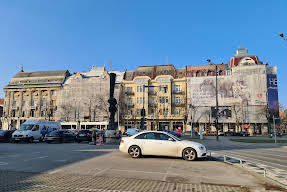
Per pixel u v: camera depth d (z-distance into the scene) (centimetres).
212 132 4603
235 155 1260
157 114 5378
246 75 5162
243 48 5869
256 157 1192
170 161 913
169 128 5319
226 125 5162
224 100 5197
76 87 6097
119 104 5441
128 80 5919
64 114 5934
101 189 498
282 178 651
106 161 891
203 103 5284
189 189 507
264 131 4916
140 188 511
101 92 5931
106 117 5731
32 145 1819
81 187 512
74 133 2533
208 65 5712
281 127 6247
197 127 5247
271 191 501
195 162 902
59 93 6162
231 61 5681
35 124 2278
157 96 5538
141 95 5622
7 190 482
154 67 6078
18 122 6219
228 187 528
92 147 1580
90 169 723
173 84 5612
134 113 5541
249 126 5003
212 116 5181
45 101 6225
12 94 6425
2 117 6306
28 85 6341
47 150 1335
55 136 2123
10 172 670
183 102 5447
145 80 5669
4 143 2112
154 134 1017
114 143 1905
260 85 5056
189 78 5484
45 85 6222
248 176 651
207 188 517
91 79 6062
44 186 516
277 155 1296
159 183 557
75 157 1001
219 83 5297
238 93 5141
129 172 683
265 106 4934
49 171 688
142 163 851
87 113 5888
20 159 938
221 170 739
